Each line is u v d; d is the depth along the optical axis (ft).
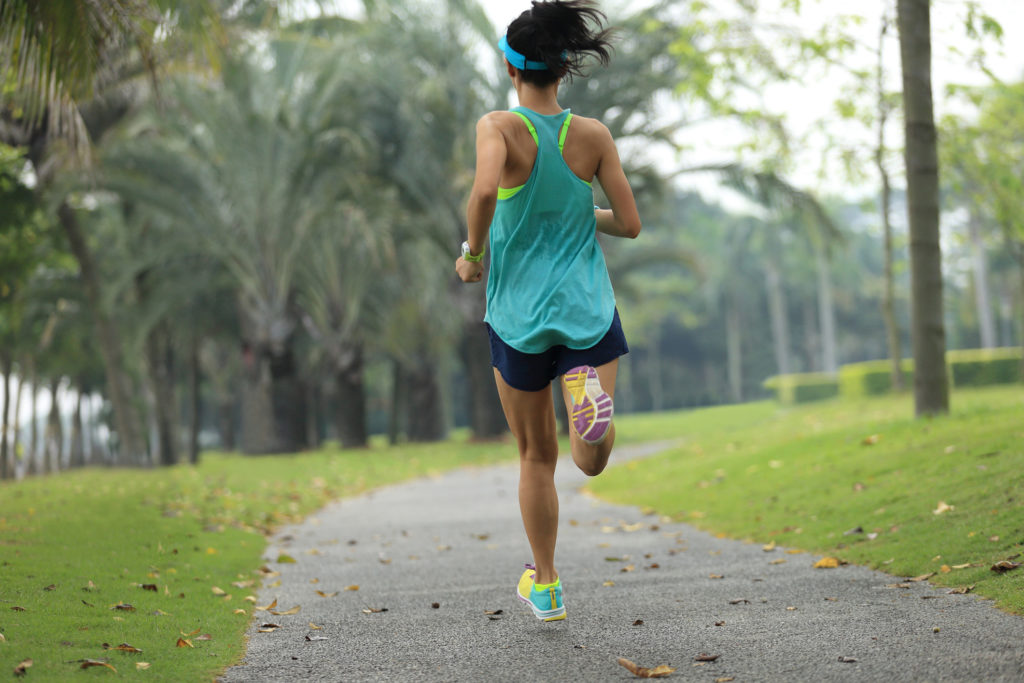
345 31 67.56
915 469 21.33
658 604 12.86
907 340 236.43
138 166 59.16
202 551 19.19
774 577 14.56
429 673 9.62
